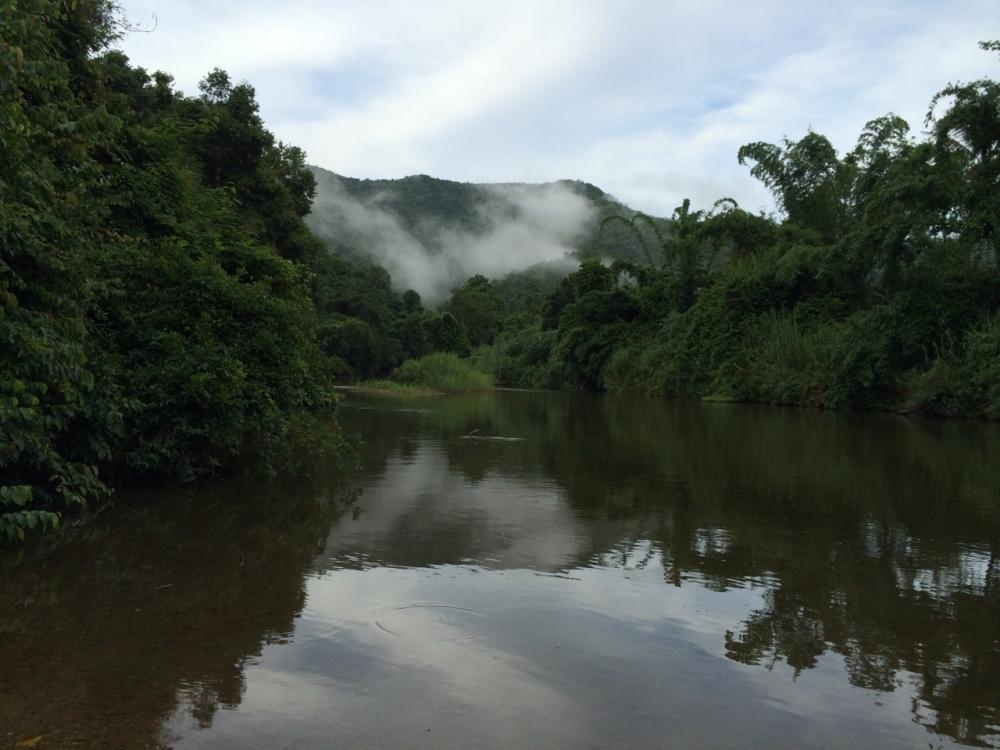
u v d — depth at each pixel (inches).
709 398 1139.3
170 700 108.3
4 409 163.2
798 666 124.1
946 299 818.2
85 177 255.0
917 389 783.1
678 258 1469.0
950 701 112.3
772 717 106.0
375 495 269.9
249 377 292.8
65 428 211.6
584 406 923.4
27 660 121.5
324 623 140.0
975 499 277.1
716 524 231.0
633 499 270.8
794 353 1027.3
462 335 2251.5
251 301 298.5
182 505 241.0
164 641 130.3
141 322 265.6
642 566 183.5
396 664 122.0
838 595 162.1
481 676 117.8
